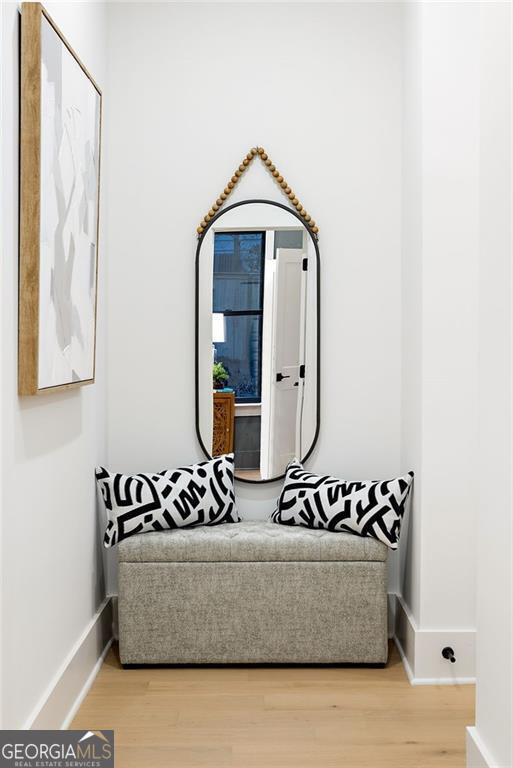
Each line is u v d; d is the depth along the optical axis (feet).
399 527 9.10
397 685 8.68
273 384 10.31
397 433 10.34
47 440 7.02
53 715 7.04
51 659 7.16
